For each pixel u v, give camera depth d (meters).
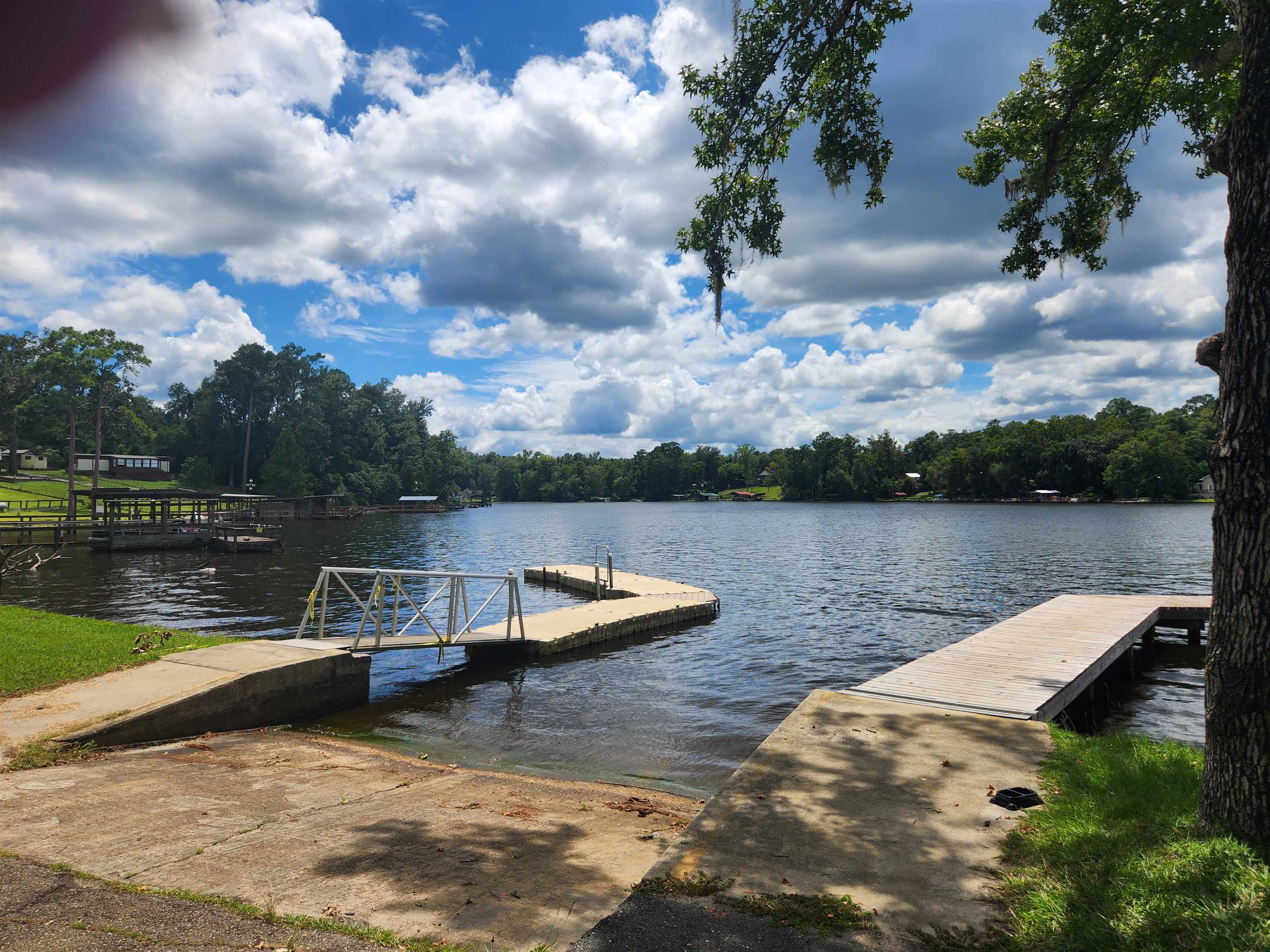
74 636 10.92
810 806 5.17
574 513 124.06
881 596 24.47
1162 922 3.34
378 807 6.02
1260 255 3.91
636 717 10.87
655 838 5.66
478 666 14.27
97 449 61.81
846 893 3.92
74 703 8.03
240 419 99.75
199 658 10.00
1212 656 4.13
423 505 121.00
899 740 6.71
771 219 9.12
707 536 59.31
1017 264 10.57
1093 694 11.57
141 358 61.94
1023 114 9.93
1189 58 8.20
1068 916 3.54
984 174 10.66
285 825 5.36
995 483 126.75
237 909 3.77
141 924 3.51
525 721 10.66
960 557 38.03
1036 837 4.56
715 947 3.38
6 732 7.16
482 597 25.55
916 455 153.38
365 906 3.99
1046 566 33.31
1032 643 12.48
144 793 5.93
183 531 44.25
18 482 76.00
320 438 103.00
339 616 20.34
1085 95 9.36
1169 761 5.62
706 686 12.85
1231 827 3.95
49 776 6.23
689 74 9.04
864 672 13.98
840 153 8.96
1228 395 4.05
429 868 4.65
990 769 5.95
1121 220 9.85
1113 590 25.52
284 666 9.73
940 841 4.59
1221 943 3.11
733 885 4.02
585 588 26.11
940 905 3.79
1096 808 4.86
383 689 12.45
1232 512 4.01
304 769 7.21
